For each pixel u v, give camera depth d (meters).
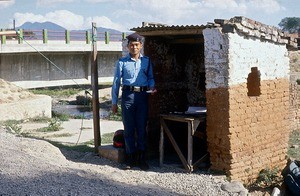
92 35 9.77
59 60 32.28
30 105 20.94
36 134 15.06
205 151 10.24
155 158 10.05
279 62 9.81
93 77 9.89
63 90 37.78
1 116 19.30
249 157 8.83
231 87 8.23
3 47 27.97
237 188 7.85
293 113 17.83
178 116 8.98
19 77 29.88
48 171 7.22
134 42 8.52
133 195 6.50
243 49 8.53
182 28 8.76
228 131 8.26
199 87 11.18
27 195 5.87
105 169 8.66
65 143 12.73
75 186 6.49
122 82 8.70
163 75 10.51
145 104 8.80
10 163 7.48
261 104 9.16
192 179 8.29
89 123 19.08
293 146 13.86
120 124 18.50
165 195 7.04
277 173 9.38
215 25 8.23
